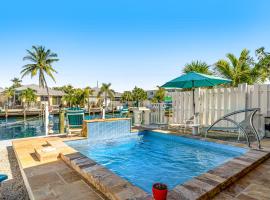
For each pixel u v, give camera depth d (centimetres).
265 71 1205
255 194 306
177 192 287
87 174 362
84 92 3791
